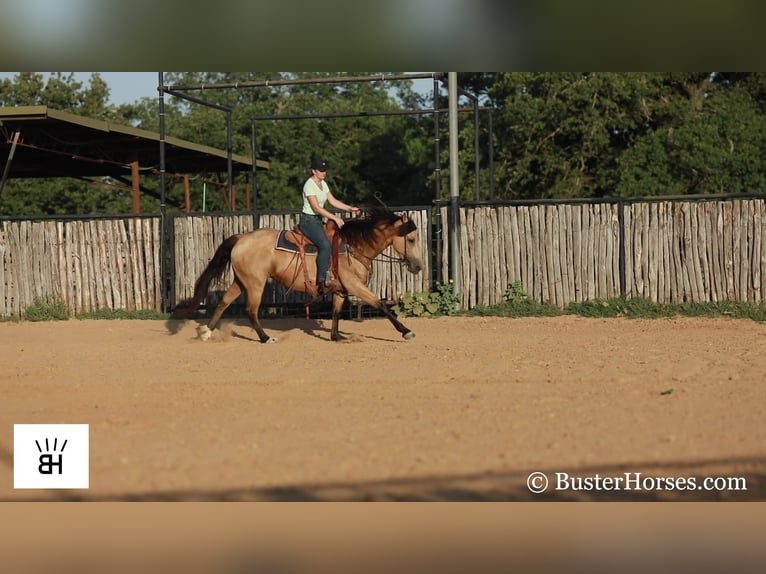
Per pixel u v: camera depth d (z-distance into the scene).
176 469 7.14
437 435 7.98
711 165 32.31
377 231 14.56
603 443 7.59
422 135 47.06
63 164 26.23
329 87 50.03
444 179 39.91
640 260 18.30
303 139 45.34
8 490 6.92
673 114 33.97
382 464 7.14
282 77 47.84
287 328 17.17
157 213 19.44
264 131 44.53
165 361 12.91
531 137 35.97
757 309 17.45
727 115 33.72
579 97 33.69
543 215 18.59
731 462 7.07
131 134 22.34
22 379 11.46
